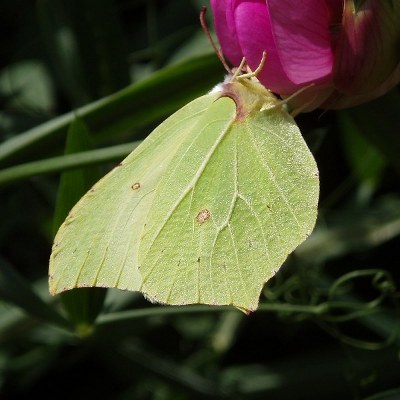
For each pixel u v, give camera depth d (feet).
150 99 0.73
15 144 0.74
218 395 0.83
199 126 0.65
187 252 0.65
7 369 0.87
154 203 0.65
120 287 0.65
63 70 0.82
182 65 0.72
